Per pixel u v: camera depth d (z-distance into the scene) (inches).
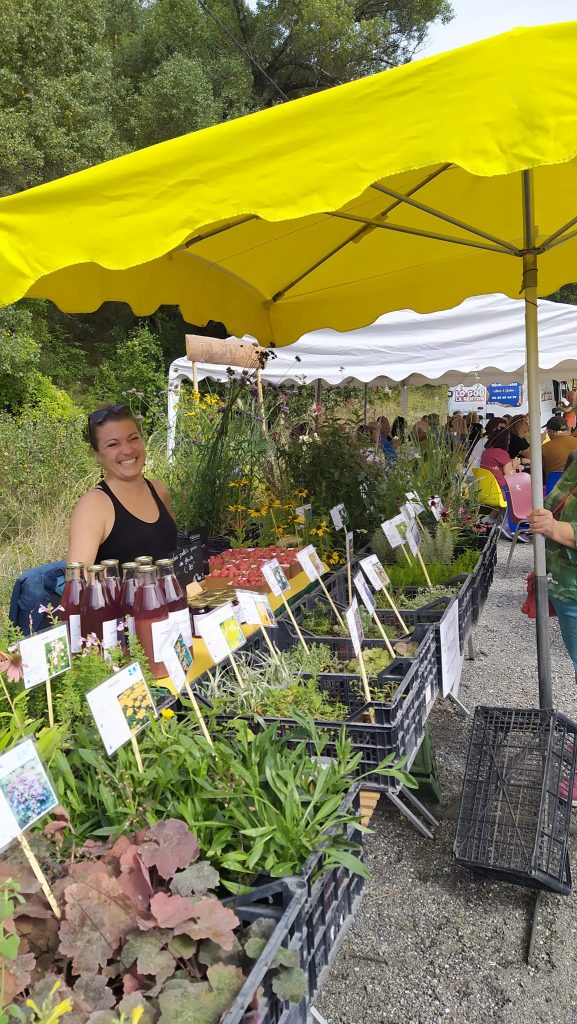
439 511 191.6
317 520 176.1
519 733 111.7
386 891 107.3
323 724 82.1
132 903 45.3
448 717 166.1
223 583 135.6
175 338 843.4
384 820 126.0
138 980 41.7
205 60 780.6
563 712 164.6
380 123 61.3
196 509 203.6
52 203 73.0
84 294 133.5
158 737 63.3
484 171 57.8
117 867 49.5
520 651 213.0
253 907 48.5
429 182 134.8
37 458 299.7
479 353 311.6
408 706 88.4
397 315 331.9
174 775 58.3
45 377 581.0
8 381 498.6
